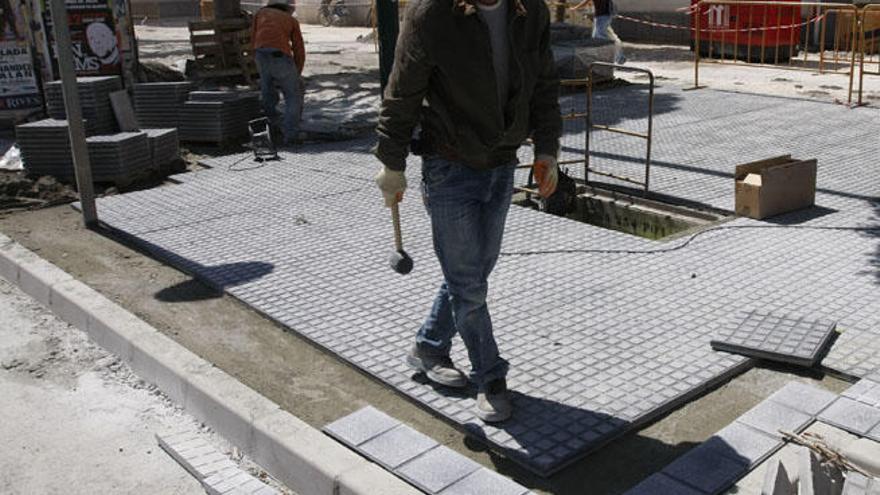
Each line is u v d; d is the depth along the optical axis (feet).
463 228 11.76
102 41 38.68
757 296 16.60
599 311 16.16
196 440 13.08
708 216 22.22
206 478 11.98
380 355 14.74
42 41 36.96
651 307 16.28
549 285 17.53
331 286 17.97
